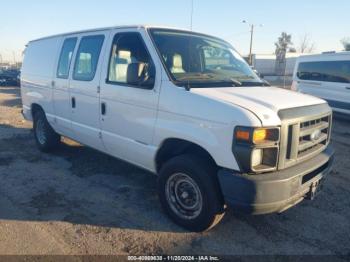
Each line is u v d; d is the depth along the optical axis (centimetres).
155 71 379
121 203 436
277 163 312
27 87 670
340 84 1130
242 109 306
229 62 454
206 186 336
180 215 374
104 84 446
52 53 586
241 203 306
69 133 556
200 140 331
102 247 338
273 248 343
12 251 328
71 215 402
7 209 415
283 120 311
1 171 550
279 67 4397
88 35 498
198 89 353
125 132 423
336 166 618
